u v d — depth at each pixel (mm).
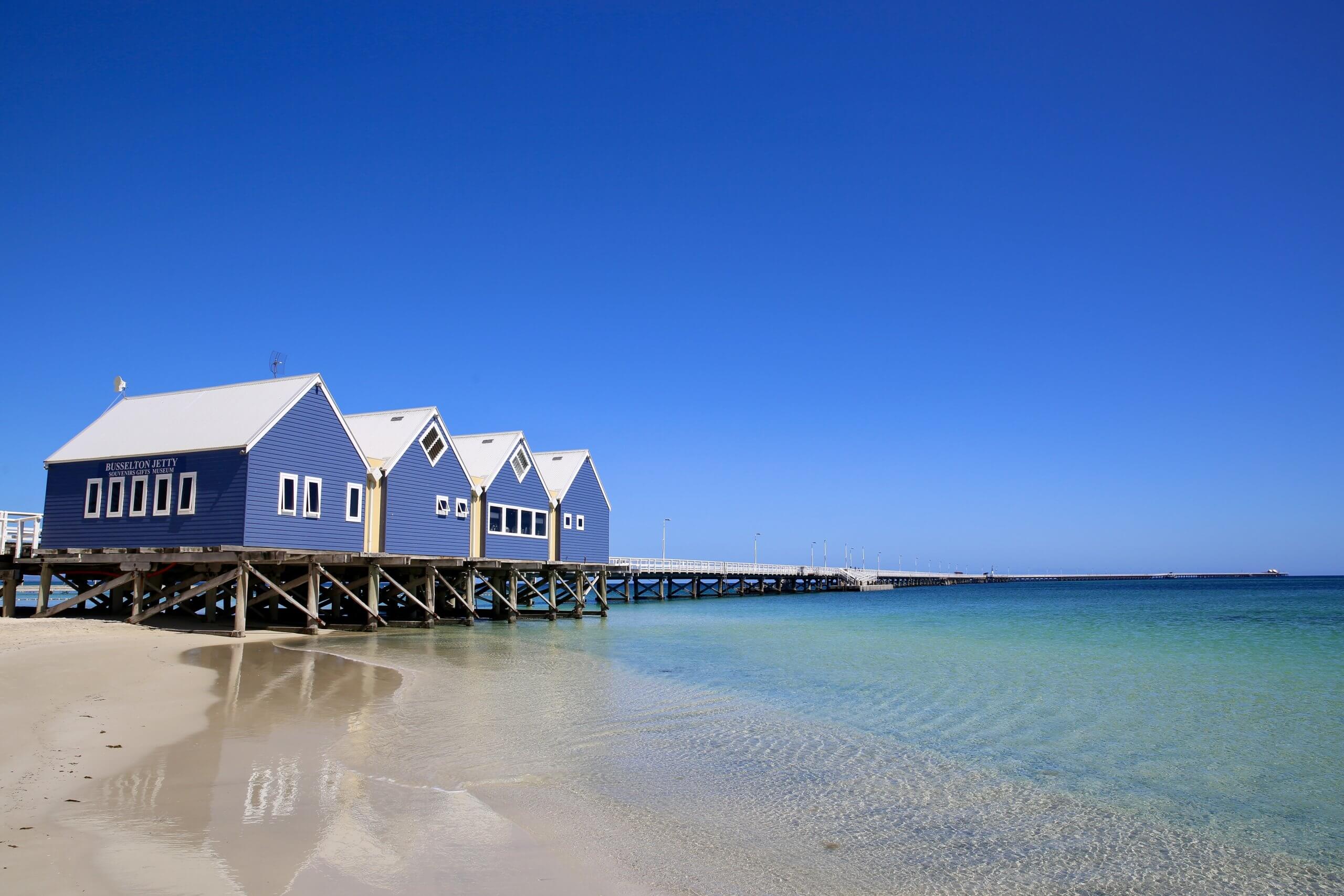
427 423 34656
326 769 10617
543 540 42531
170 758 10703
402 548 32938
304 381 29203
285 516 27828
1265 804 10938
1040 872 8453
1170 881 8367
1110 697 18953
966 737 14469
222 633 26531
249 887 6688
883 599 91625
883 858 8609
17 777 9438
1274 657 27484
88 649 20891
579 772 11328
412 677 19047
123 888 6492
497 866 7629
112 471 28859
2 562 29672
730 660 25047
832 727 15062
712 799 10367
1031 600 88875
